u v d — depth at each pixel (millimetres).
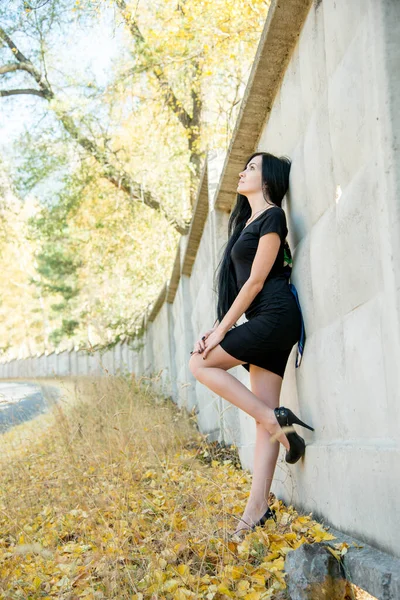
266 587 2312
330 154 2604
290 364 3441
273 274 3080
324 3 2611
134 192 13859
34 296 38438
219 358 3004
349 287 2385
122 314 17469
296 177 3197
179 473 4262
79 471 4352
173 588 2287
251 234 3084
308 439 3080
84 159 13789
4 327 48406
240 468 4895
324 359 2754
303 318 3090
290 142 3361
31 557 3051
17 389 17812
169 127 13516
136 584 2367
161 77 12297
